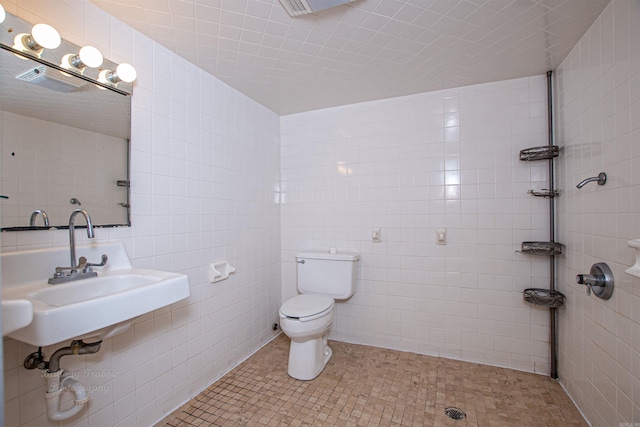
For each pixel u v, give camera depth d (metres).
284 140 2.69
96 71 1.28
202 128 1.86
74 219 1.16
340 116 2.50
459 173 2.15
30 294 0.98
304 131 2.63
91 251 1.25
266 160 2.52
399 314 2.32
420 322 2.26
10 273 1.02
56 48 1.13
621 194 1.22
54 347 1.14
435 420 1.52
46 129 1.13
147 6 1.29
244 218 2.24
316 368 1.94
